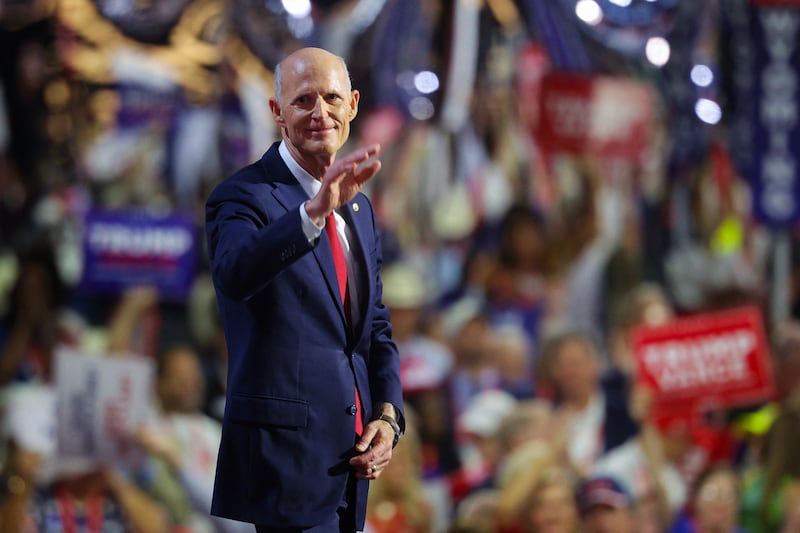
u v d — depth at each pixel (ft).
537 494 65.82
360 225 25.53
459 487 66.85
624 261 77.46
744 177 82.23
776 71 81.87
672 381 70.59
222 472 24.09
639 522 68.28
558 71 79.05
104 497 61.52
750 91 82.17
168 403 64.95
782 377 73.15
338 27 75.51
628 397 72.23
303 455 23.81
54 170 74.02
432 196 75.72
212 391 67.26
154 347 69.87
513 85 77.92
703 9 82.02
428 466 67.26
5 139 73.97
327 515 24.04
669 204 80.38
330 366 24.18
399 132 75.66
